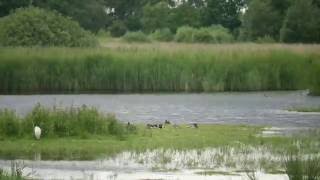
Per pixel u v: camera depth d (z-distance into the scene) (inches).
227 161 1294.3
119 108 2308.1
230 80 3125.0
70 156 1342.3
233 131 1699.1
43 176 1162.6
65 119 1590.8
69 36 3772.1
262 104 2458.2
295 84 3157.0
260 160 1302.9
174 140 1534.2
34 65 3088.1
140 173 1192.8
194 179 1146.7
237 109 2282.2
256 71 3147.1
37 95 2824.8
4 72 3053.6
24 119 1606.8
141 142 1499.8
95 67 3107.8
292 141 1518.2
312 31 5590.6
